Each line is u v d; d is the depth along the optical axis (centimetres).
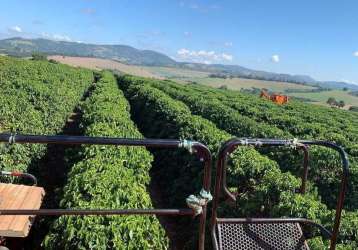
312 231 790
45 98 2250
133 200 851
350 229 803
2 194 658
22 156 1323
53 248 737
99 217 743
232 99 4353
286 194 968
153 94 3142
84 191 885
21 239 828
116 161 1077
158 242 784
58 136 347
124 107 2155
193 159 1472
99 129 1472
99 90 3006
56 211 390
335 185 1454
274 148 1647
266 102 4706
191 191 1388
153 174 1766
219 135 1580
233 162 1209
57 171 1548
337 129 2677
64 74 4828
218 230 450
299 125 2598
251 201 1052
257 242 451
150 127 2545
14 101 1841
